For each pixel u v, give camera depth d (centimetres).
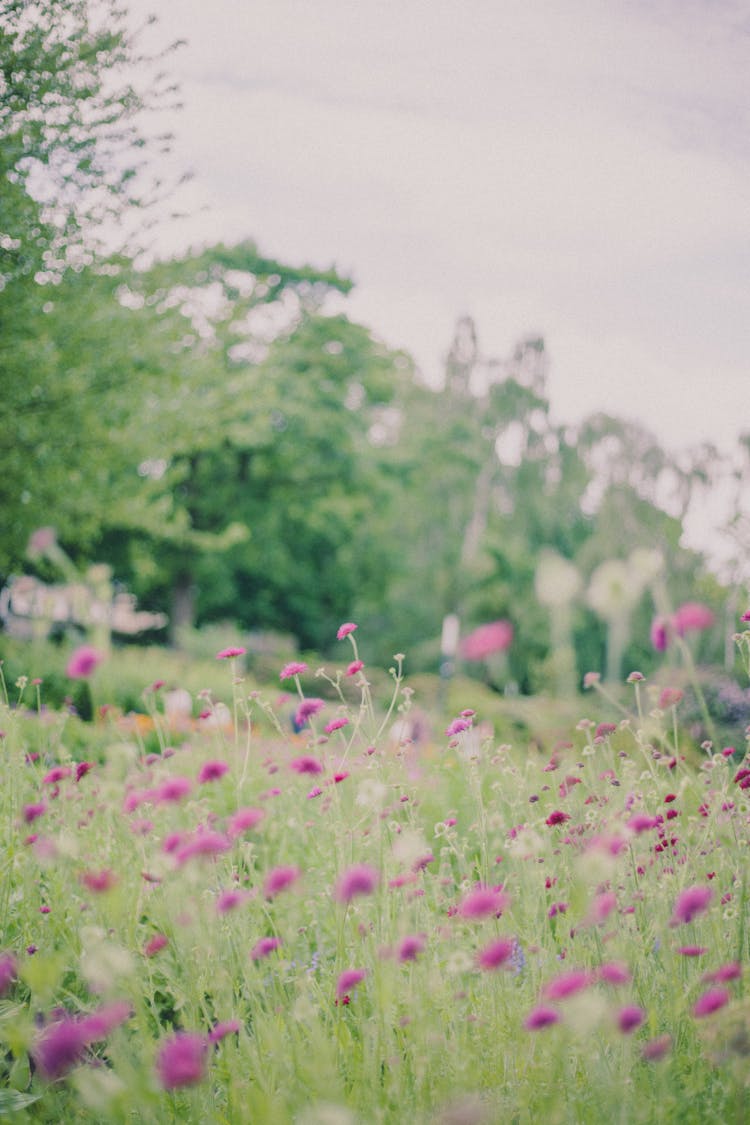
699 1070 217
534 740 433
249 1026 262
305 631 3105
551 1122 201
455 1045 228
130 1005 245
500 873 332
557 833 318
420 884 270
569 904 278
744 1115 199
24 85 738
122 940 259
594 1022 185
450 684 1551
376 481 2838
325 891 299
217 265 2723
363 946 251
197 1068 180
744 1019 193
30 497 1104
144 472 1706
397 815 329
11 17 723
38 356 943
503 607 3019
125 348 1066
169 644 2641
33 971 214
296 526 2869
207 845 223
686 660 242
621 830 241
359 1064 227
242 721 655
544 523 3212
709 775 331
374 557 3075
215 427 1520
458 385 3353
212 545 2402
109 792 269
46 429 1033
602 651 2445
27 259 830
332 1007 255
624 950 239
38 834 329
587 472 3278
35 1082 234
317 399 2700
